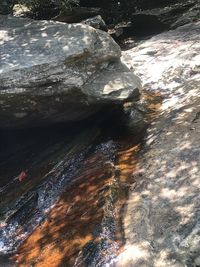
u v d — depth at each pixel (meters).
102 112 3.12
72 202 2.44
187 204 2.13
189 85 3.27
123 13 5.10
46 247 2.23
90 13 4.66
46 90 2.71
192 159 2.41
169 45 4.03
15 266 2.19
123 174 2.49
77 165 2.77
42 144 3.11
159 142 2.67
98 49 2.91
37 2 4.35
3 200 2.68
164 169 2.41
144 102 3.20
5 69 2.69
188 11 4.77
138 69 3.66
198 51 3.77
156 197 2.24
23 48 2.86
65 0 4.32
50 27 3.05
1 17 3.33
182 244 1.95
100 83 2.87
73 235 2.21
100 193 2.40
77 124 3.16
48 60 2.73
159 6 5.03
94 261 2.02
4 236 2.42
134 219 2.15
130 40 4.65
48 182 2.70
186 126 2.73
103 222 2.19
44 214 2.46
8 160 3.06
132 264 1.93
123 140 2.87
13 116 2.85
